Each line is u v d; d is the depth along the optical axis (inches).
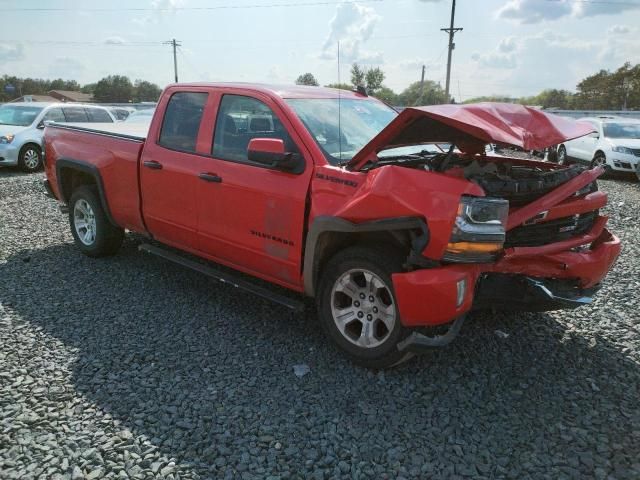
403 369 143.2
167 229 192.4
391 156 161.8
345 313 145.1
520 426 119.4
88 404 125.1
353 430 117.2
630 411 125.1
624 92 3302.2
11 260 229.1
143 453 109.0
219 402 127.0
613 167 550.0
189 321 171.0
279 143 144.3
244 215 162.1
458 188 121.3
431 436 115.7
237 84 176.2
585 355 151.6
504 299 135.7
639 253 250.8
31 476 102.0
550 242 142.0
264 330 165.6
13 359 145.0
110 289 197.2
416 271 125.6
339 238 144.8
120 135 208.8
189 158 178.9
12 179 469.1
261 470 105.0
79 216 235.0
